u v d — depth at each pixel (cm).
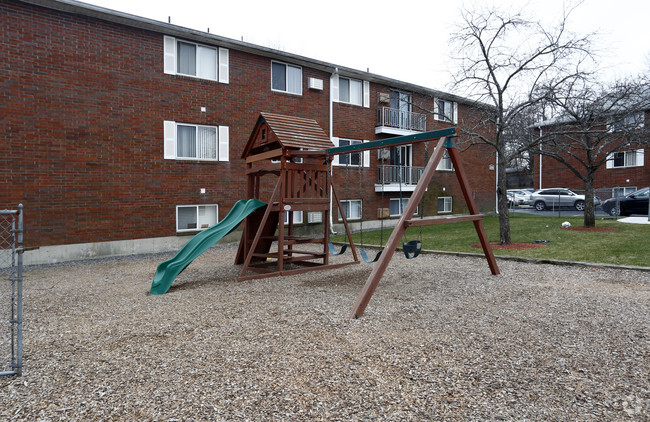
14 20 1080
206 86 1420
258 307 598
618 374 355
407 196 2108
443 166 2278
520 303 594
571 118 1276
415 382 345
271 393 328
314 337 458
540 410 299
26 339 470
